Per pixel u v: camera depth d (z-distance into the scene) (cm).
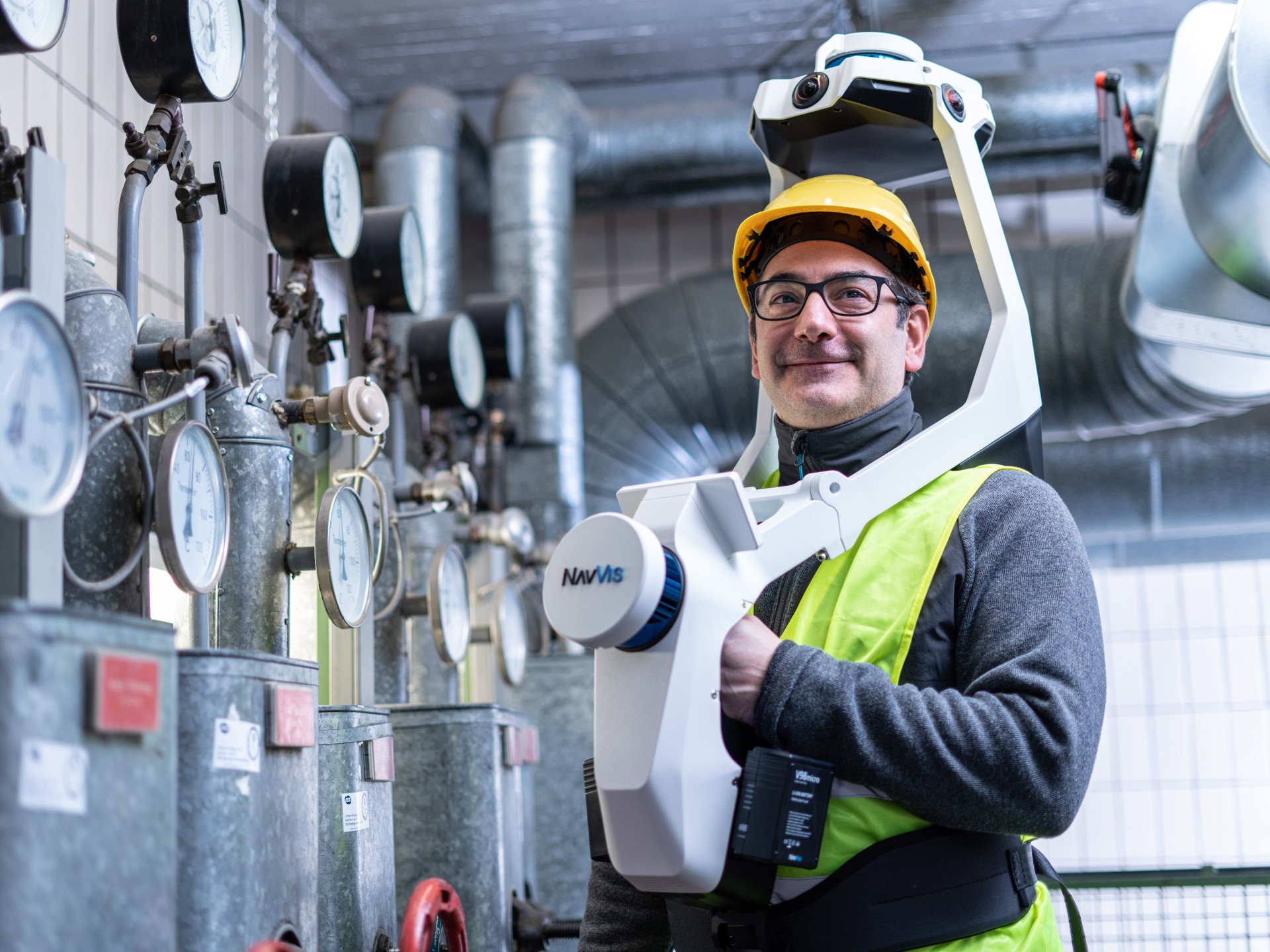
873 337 116
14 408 82
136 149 137
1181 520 446
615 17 418
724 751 97
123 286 131
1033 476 115
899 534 108
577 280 501
